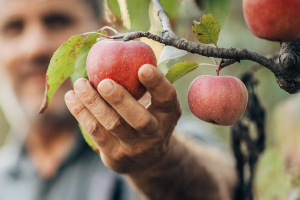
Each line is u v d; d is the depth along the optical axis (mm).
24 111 1449
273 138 1075
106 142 710
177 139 833
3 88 1626
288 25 642
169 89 660
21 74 1396
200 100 667
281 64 631
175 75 685
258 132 803
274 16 645
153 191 835
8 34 1371
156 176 804
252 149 807
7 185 1499
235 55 623
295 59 626
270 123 1267
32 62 1367
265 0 648
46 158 1451
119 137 693
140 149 716
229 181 1032
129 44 648
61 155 1416
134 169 769
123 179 1287
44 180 1421
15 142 1763
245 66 1420
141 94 670
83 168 1352
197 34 666
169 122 703
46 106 708
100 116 675
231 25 1443
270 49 1427
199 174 890
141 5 836
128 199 1253
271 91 1515
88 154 1386
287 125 1006
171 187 844
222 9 805
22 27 1354
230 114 666
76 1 1388
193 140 1185
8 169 1556
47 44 1349
